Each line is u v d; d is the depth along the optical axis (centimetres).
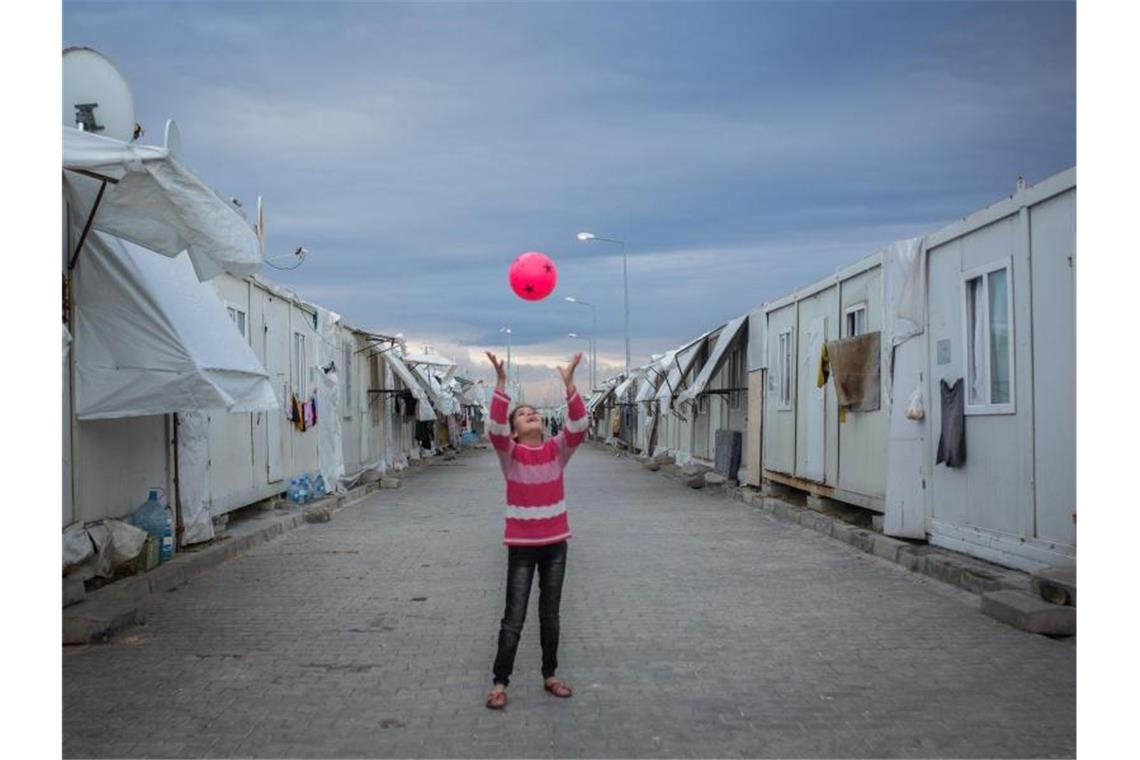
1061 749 506
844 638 753
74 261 876
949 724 546
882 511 1284
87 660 696
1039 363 887
